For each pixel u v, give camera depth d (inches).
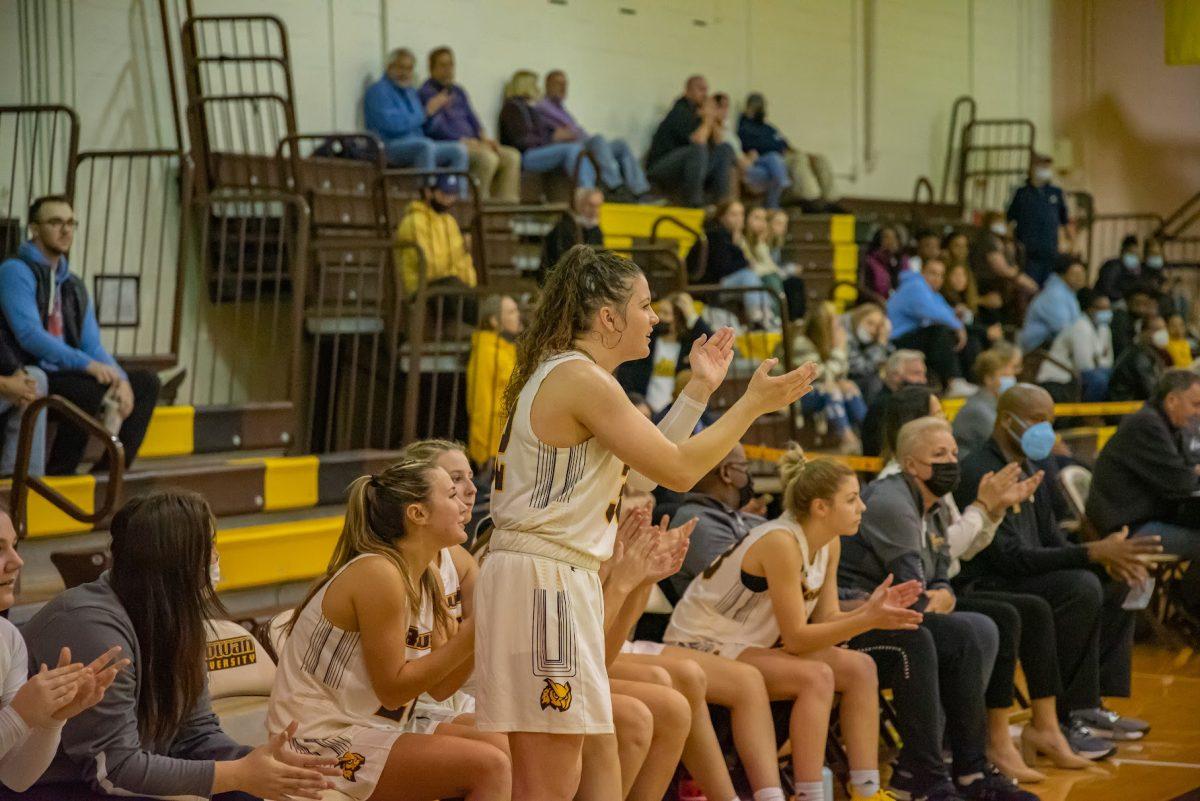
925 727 388.2
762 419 733.9
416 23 858.1
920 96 1263.5
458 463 318.3
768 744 354.9
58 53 671.8
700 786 346.9
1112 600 505.4
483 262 693.9
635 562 281.9
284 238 681.6
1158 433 555.5
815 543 374.0
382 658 279.4
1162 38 1422.2
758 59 1110.4
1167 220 1419.8
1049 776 432.1
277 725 285.7
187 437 538.3
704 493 428.5
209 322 710.5
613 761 290.2
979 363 634.2
